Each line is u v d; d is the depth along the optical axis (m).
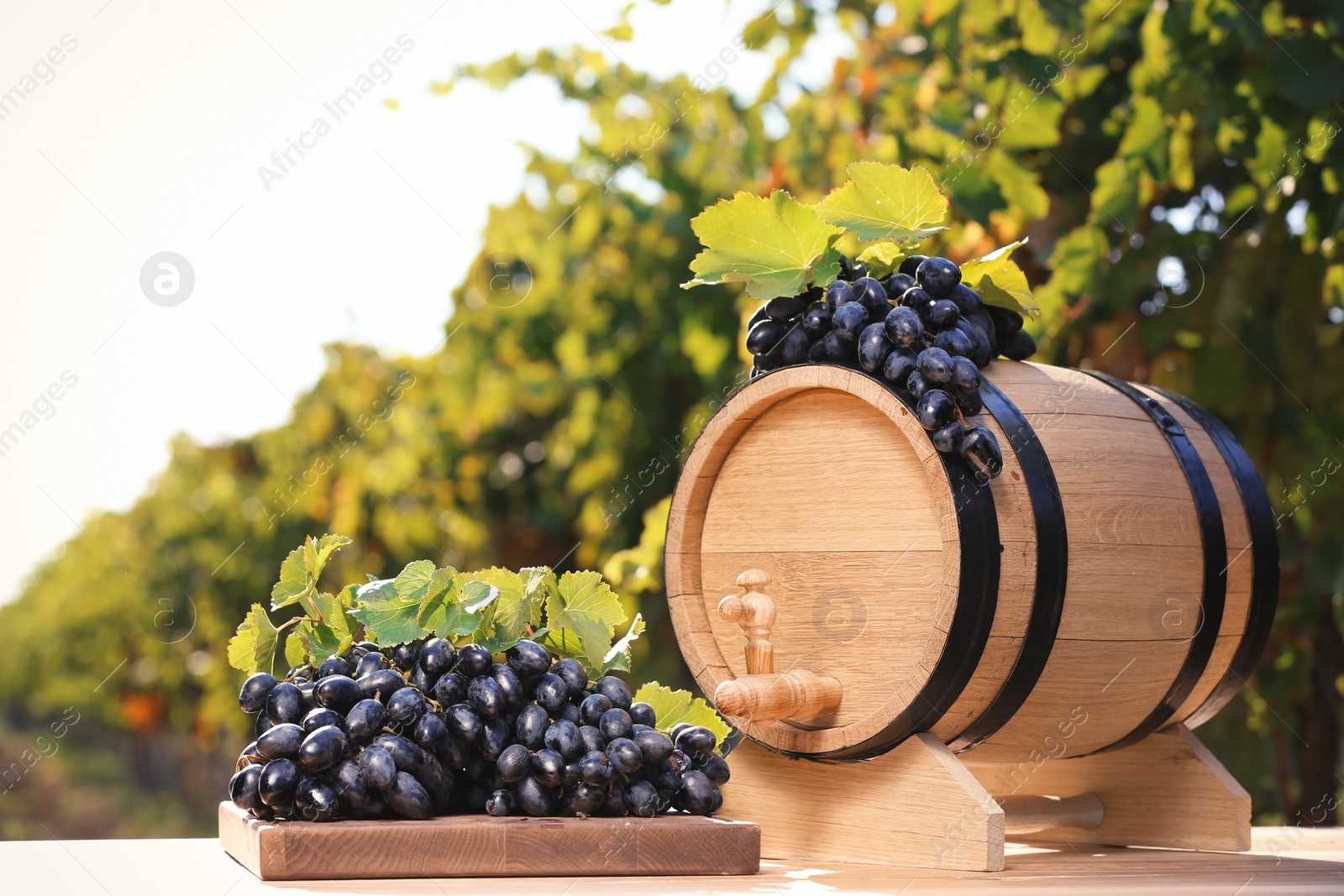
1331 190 3.90
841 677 2.08
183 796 14.13
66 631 13.97
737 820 1.88
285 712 1.86
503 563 7.14
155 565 9.50
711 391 5.51
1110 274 3.85
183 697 10.76
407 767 1.81
